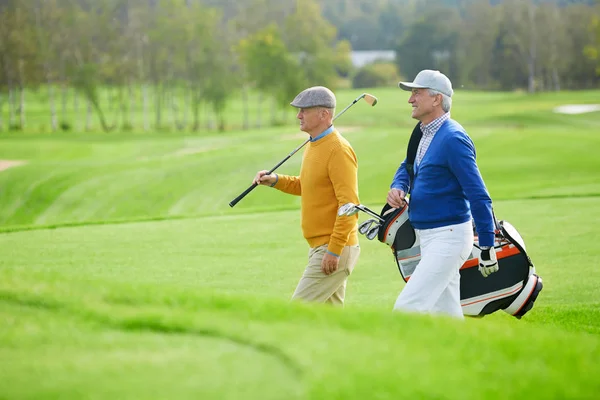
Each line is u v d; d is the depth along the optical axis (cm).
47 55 16025
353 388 766
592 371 885
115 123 16862
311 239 1496
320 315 1005
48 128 16512
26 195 6122
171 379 785
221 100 16675
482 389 796
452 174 1325
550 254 2338
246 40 17988
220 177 6619
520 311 1491
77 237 2506
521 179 5856
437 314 1357
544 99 17425
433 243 1337
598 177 5728
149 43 17112
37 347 878
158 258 2192
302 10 19125
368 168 6481
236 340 906
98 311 988
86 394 748
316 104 1441
